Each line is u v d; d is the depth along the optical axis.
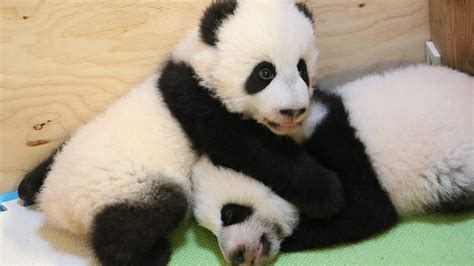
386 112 1.81
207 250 1.83
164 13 1.88
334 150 1.81
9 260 1.83
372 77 1.88
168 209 1.77
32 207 1.92
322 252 1.80
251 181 1.79
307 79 1.76
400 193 1.81
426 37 1.97
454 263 1.76
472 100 1.81
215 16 1.74
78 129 1.87
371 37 1.95
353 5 1.92
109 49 1.88
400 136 1.79
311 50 1.75
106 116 1.83
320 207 1.79
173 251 1.83
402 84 1.84
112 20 1.86
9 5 1.81
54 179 1.80
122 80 1.91
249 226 1.77
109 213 1.75
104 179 1.76
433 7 1.93
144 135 1.79
